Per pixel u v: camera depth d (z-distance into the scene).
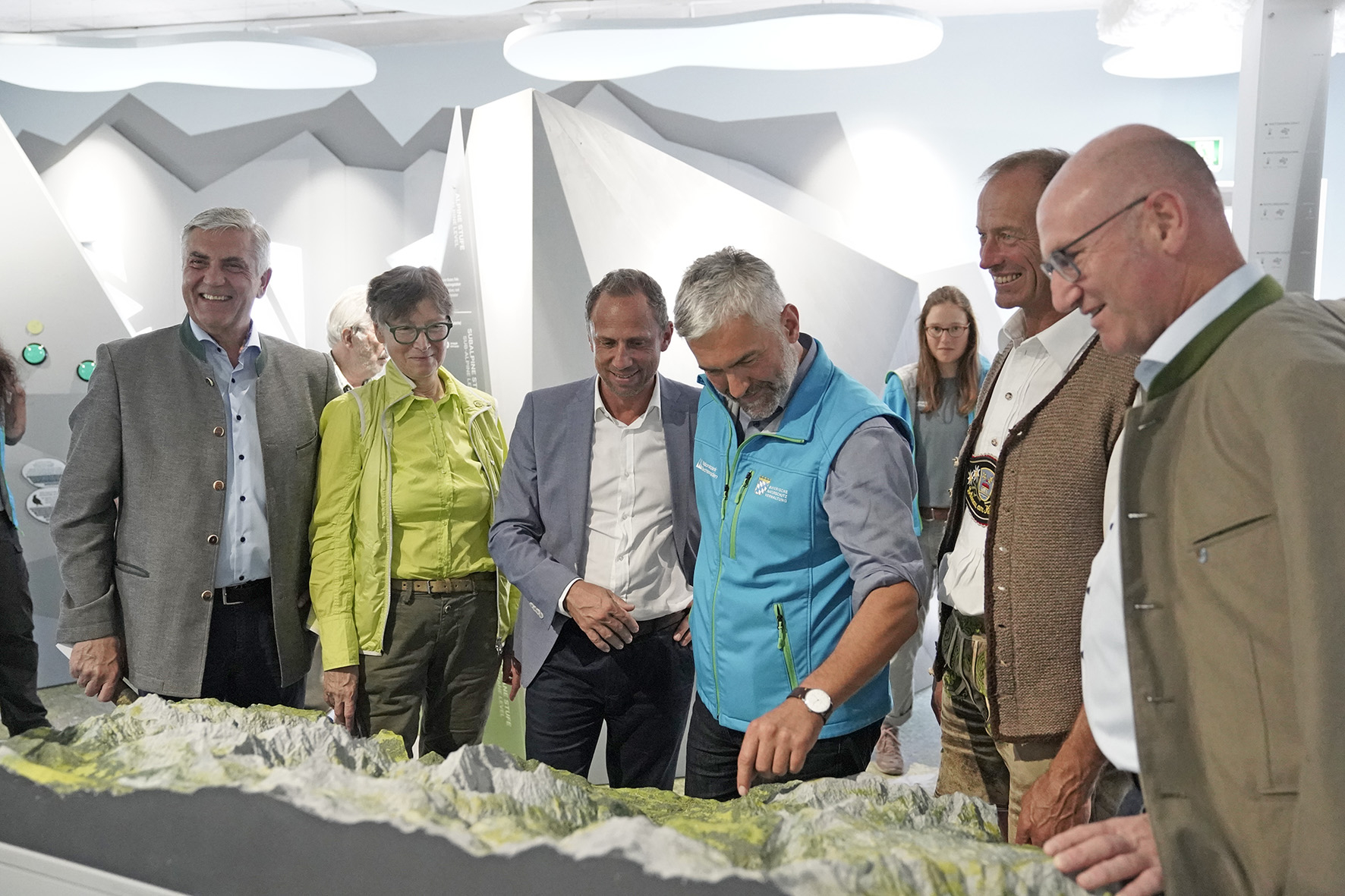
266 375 1.84
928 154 5.31
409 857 0.94
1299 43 2.49
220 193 5.89
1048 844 0.92
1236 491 0.84
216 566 1.76
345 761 1.14
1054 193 0.93
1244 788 0.83
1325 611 0.74
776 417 1.45
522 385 2.70
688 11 5.19
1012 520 1.30
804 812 1.01
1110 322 0.93
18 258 3.71
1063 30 5.15
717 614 1.50
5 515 2.83
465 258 2.92
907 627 1.29
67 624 1.73
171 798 1.02
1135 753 0.94
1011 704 1.31
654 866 0.88
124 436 1.75
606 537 1.77
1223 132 5.03
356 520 1.91
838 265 3.53
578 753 1.79
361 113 5.79
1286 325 0.83
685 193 3.06
